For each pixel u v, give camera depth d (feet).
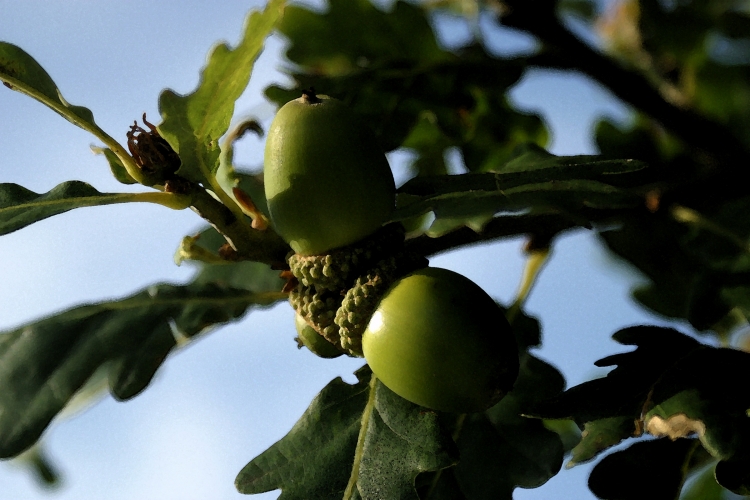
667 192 1.20
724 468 1.03
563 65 1.32
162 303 1.15
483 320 1.03
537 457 1.13
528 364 1.16
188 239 1.10
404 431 1.07
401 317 1.03
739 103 1.43
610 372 1.08
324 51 1.35
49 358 1.12
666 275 1.30
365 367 1.11
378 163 1.06
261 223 1.08
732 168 1.22
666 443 1.07
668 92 1.40
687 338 1.09
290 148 1.05
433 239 1.13
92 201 1.07
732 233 1.19
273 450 1.09
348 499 1.07
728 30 1.40
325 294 1.07
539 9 1.29
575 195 1.07
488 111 1.33
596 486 1.06
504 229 1.16
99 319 1.14
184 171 1.06
